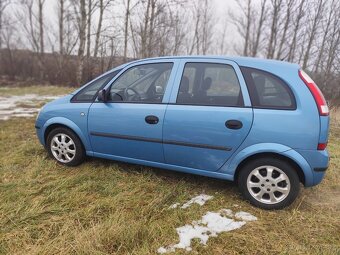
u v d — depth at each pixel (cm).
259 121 324
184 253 269
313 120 311
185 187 387
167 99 368
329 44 2023
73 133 434
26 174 416
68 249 266
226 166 347
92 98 422
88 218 315
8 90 1633
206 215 329
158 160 384
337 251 273
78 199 349
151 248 274
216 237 292
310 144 313
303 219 326
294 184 330
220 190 385
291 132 315
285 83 323
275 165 331
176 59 378
